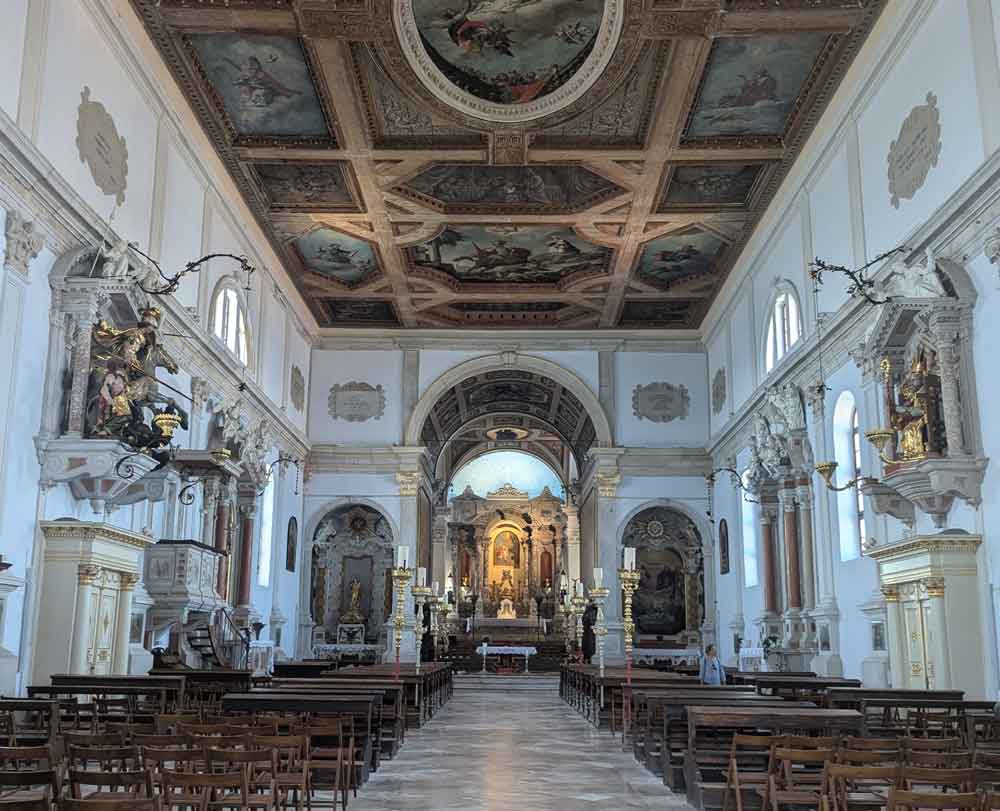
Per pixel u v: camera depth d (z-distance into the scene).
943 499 13.68
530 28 16.89
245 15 16.11
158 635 17.16
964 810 5.86
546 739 15.50
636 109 19.09
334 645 31.58
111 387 13.76
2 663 12.10
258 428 24.34
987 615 12.79
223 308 22.00
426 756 13.15
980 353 13.13
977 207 12.93
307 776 7.98
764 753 9.43
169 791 7.01
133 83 16.38
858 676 17.50
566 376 31.31
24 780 5.45
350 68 17.64
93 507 14.51
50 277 13.48
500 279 28.25
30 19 12.89
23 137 12.18
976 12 13.09
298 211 23.30
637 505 30.72
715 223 23.88
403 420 31.00
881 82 16.38
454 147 20.36
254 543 24.55
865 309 16.61
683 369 31.41
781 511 23.20
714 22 16.16
